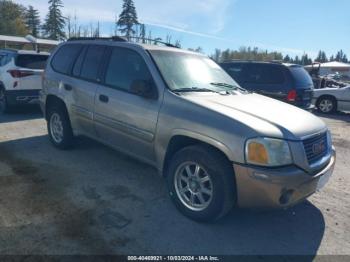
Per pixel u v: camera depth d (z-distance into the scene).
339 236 3.51
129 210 3.77
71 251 2.97
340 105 13.11
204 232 3.42
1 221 3.38
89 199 3.98
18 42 36.00
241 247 3.22
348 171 5.65
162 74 4.02
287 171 3.10
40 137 6.58
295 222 3.75
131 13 40.88
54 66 5.79
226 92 4.31
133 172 4.90
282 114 3.63
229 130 3.23
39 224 3.37
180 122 3.61
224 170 3.28
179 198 3.72
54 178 4.55
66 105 5.35
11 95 8.27
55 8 61.50
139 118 4.07
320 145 3.53
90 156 5.50
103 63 4.79
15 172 4.68
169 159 3.91
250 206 3.26
